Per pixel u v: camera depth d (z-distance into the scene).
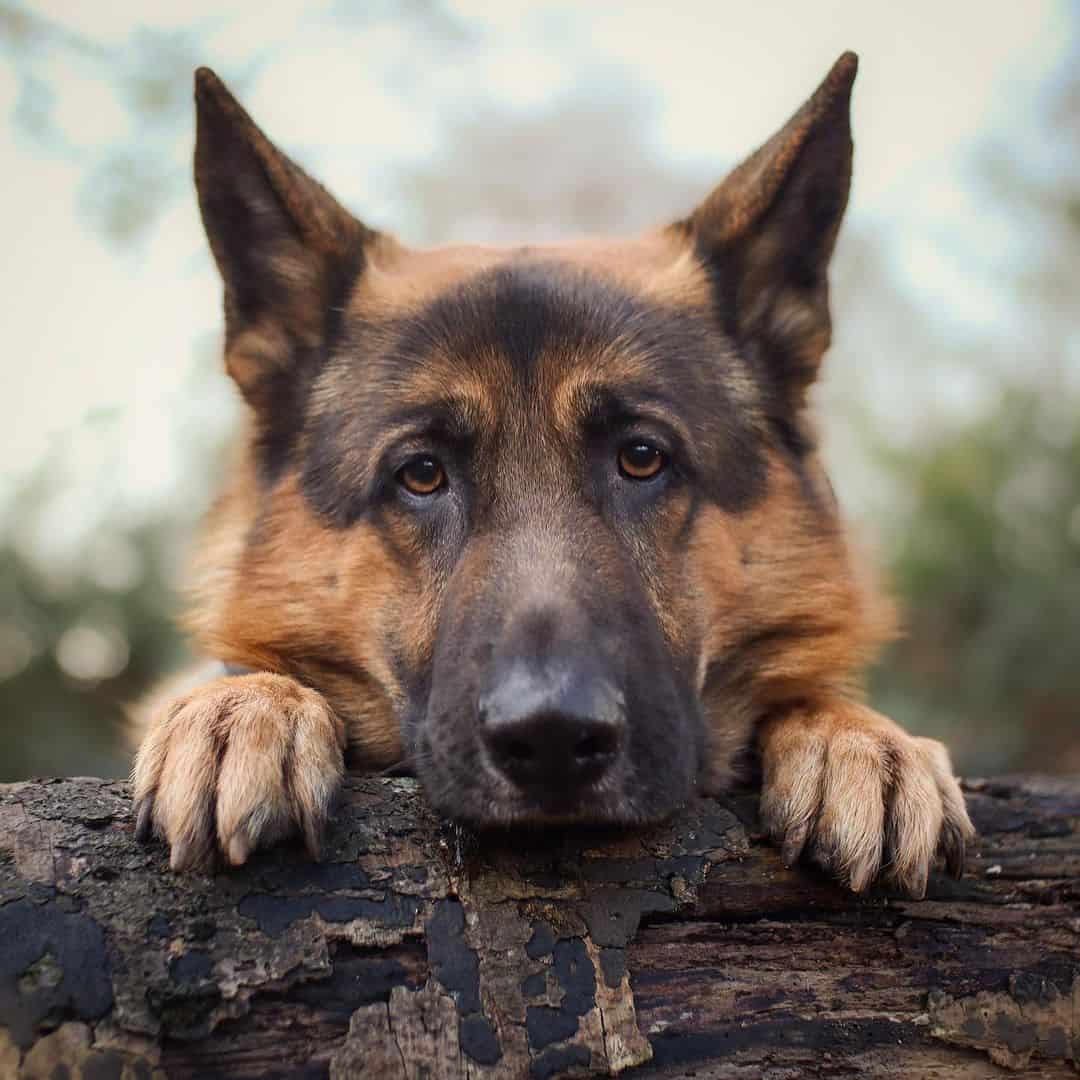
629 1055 0.36
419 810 0.39
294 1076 0.34
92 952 0.34
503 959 0.36
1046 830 0.43
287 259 0.53
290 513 0.52
